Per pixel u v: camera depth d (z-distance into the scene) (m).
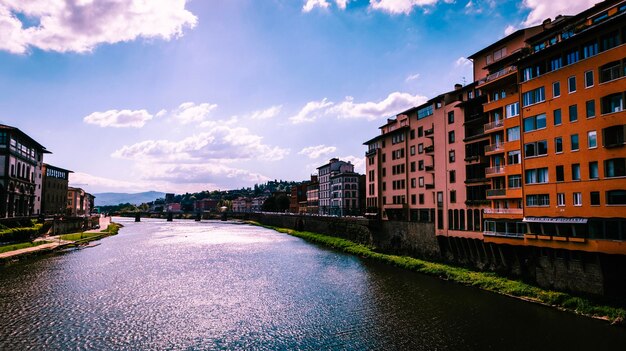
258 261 61.59
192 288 43.25
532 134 38.19
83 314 33.38
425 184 62.69
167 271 53.00
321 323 31.58
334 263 59.06
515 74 41.16
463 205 50.44
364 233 75.38
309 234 101.12
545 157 36.66
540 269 38.59
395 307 35.09
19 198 78.62
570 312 31.98
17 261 56.81
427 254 57.38
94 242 85.25
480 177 48.19
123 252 70.88
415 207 65.56
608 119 31.14
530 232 38.22
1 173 68.88
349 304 36.56
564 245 34.44
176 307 36.00
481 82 48.22
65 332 29.11
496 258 45.16
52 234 86.44
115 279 47.06
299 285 44.50
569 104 34.47
